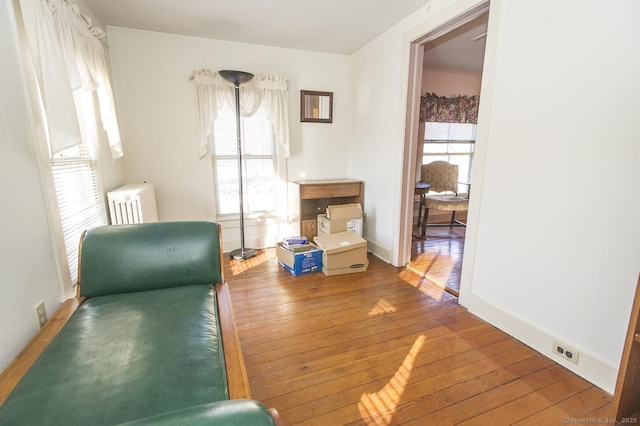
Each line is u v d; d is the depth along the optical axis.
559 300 1.65
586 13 1.44
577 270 1.56
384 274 2.93
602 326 1.48
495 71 1.90
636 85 1.29
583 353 1.56
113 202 2.39
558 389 1.50
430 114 4.56
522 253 1.83
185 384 0.92
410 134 2.90
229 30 2.98
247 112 3.40
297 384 1.54
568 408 1.39
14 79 1.29
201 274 1.58
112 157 2.69
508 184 1.87
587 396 1.46
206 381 0.94
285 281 2.77
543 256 1.71
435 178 4.72
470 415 1.36
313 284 2.71
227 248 3.62
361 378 1.58
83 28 1.95
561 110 1.57
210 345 1.11
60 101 1.48
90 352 1.03
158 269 1.52
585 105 1.47
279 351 1.80
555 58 1.58
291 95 3.59
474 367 1.66
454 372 1.62
